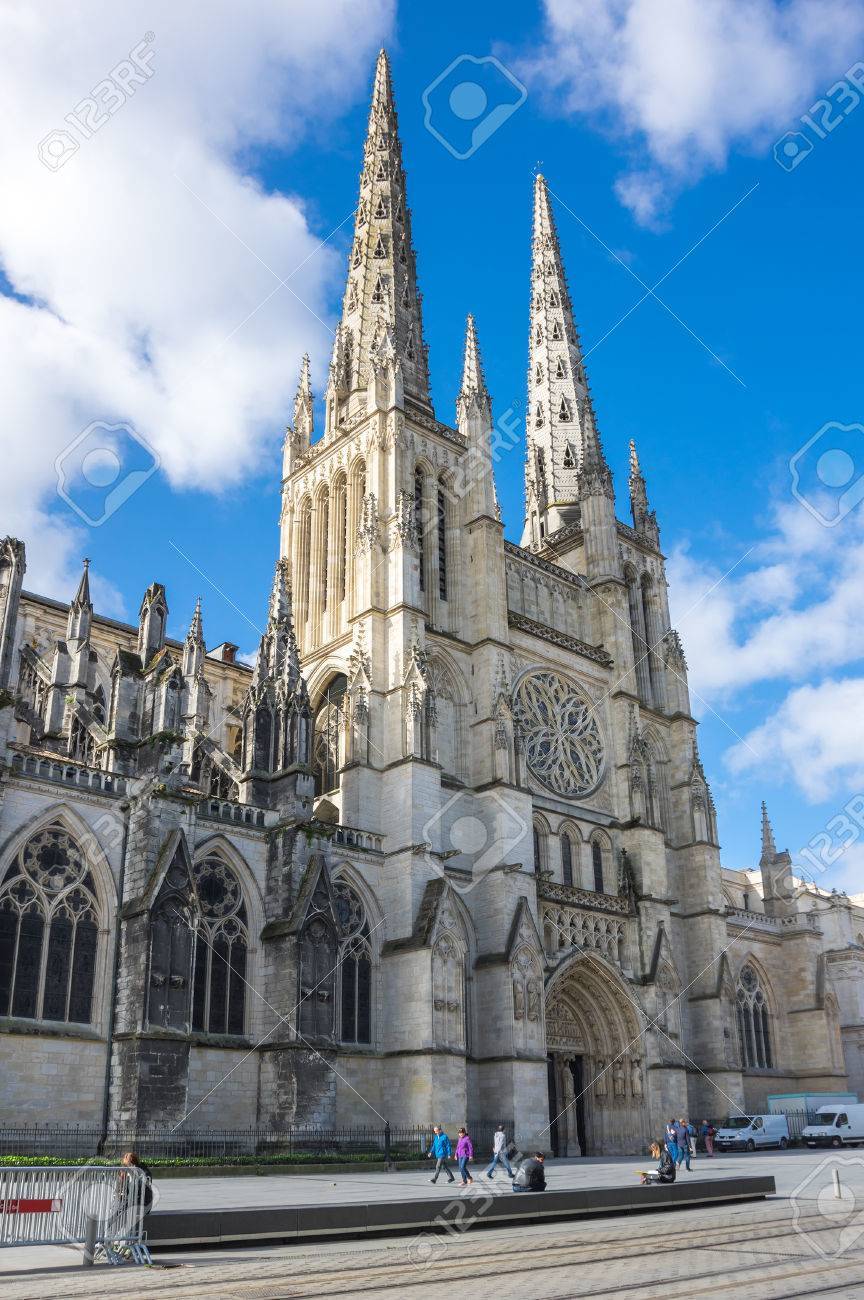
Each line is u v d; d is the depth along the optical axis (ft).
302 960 185.88
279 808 203.92
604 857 273.75
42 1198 85.15
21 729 218.79
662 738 314.96
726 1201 130.82
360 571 249.75
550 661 280.72
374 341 280.72
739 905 456.45
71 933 169.78
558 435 359.25
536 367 376.07
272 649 220.84
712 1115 272.92
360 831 221.87
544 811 261.44
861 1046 341.21
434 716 233.96
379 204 323.78
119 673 195.93
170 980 167.84
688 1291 68.64
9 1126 154.81
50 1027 162.71
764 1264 80.48
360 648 242.78
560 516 345.92
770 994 323.16
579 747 279.49
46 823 171.12
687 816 303.68
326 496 287.69
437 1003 205.57
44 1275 77.41
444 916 212.64
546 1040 233.35
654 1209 123.54
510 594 287.07
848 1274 75.31
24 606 252.83
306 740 208.74
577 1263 82.17
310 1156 169.99
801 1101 281.54
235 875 196.54
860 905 482.28
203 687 242.17
